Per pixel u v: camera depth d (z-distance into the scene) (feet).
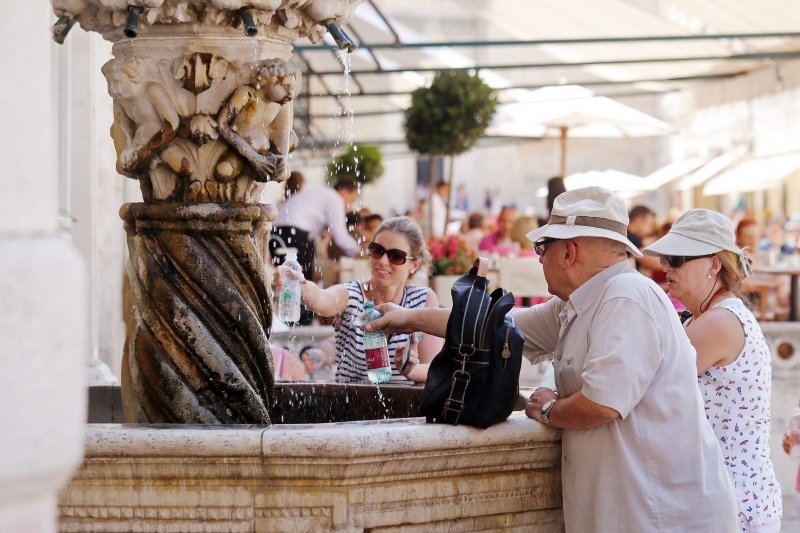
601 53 66.28
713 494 13.62
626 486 13.33
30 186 6.97
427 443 12.70
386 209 141.90
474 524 13.50
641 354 13.21
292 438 12.16
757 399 15.92
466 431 13.07
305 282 19.38
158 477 12.39
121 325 33.55
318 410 17.98
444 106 62.54
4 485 6.77
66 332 7.04
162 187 15.30
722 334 15.75
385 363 16.67
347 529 12.36
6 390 6.74
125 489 12.48
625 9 56.90
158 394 14.83
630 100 116.26
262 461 12.23
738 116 88.63
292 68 15.24
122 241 33.86
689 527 13.43
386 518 12.71
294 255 19.70
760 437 15.98
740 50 68.18
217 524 12.39
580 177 74.28
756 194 98.12
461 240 38.75
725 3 54.75
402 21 138.51
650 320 13.33
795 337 32.86
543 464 13.99
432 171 71.15
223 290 14.99
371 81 70.64
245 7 14.74
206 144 15.15
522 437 13.53
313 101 77.51
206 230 15.05
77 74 29.37
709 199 109.91
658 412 13.39
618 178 74.28
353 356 19.56
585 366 13.41
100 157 31.22
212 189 15.23
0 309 6.70
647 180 83.10
